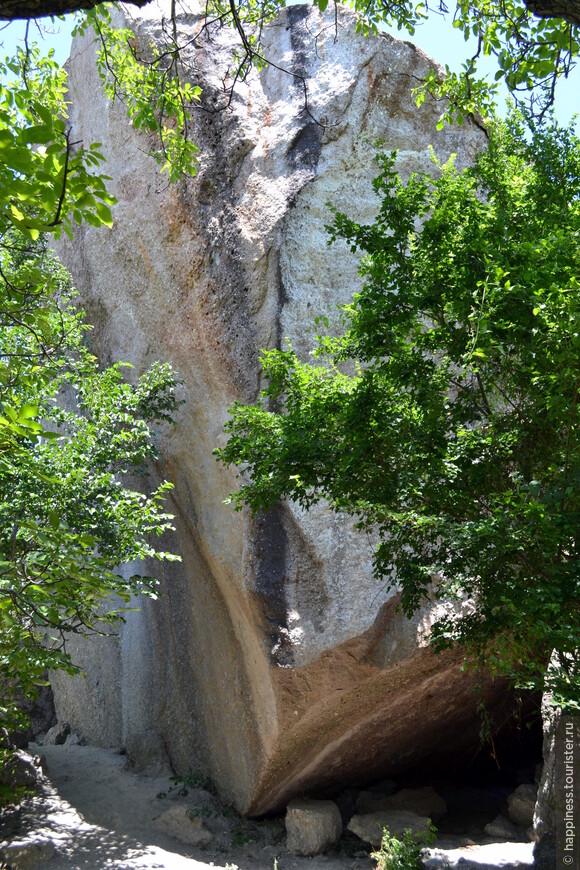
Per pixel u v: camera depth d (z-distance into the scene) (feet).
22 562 17.76
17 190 11.91
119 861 37.50
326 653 37.76
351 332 25.54
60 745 61.16
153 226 47.62
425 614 37.78
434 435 23.25
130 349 51.72
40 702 67.51
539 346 20.51
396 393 24.80
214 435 43.86
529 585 19.85
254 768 42.32
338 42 44.86
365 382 23.49
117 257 52.03
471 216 24.21
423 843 38.27
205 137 45.44
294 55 45.75
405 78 43.96
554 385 20.06
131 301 51.21
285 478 24.49
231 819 43.83
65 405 59.21
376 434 23.09
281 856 40.27
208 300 43.98
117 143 51.70
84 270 56.39
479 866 34.86
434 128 44.09
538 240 22.90
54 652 25.09
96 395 39.50
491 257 22.93
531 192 25.66
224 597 44.16
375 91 43.68
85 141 56.75
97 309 55.31
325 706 38.99
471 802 48.80
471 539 19.30
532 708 47.98
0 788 29.55
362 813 45.21
